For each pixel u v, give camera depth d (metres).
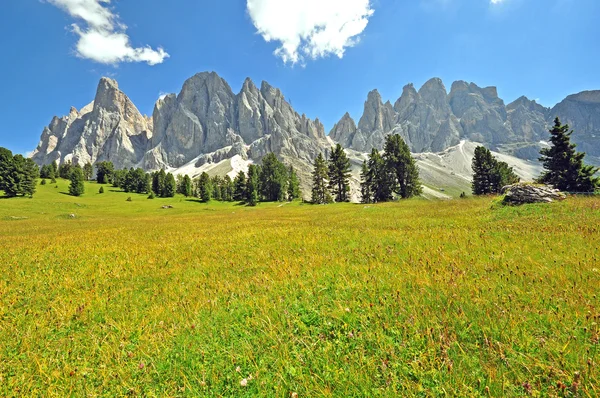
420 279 6.34
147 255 12.02
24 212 63.88
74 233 23.19
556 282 5.70
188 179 134.25
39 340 5.14
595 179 45.84
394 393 3.20
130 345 4.81
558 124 50.09
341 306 5.38
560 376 3.19
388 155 70.12
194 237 16.97
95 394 3.68
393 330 4.46
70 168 172.50
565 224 12.33
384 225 16.80
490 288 5.60
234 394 3.53
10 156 95.19
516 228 12.31
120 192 131.88
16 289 7.99
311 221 23.16
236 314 5.62
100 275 9.22
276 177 109.50
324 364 3.83
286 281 7.21
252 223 24.34
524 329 4.10
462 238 10.77
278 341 4.43
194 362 4.19
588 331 3.93
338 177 85.62
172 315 5.85
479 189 78.62
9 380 3.99
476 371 3.42
